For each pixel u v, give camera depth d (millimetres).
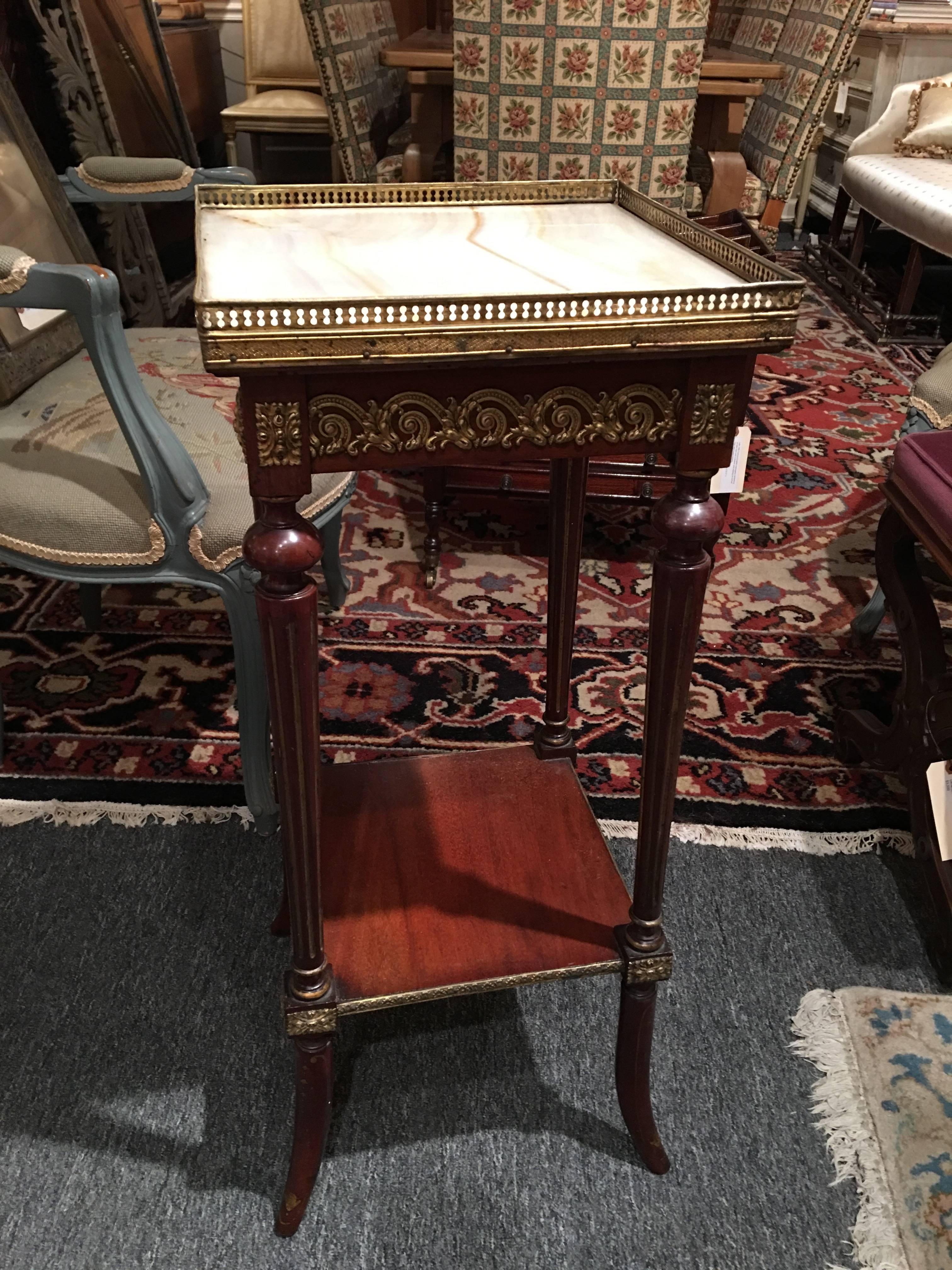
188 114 4758
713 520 907
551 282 891
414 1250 1149
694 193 2873
